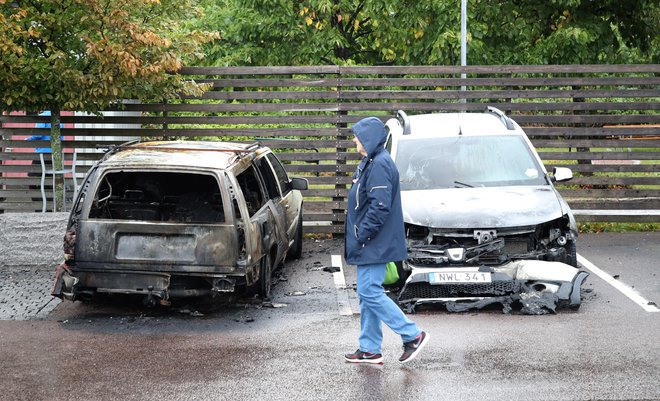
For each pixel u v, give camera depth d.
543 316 11.30
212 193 12.64
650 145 18.31
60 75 15.30
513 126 14.24
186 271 11.04
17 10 15.16
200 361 9.34
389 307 8.95
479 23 25.66
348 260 9.06
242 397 8.07
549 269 11.72
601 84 18.02
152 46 15.85
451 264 11.70
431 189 13.07
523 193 12.65
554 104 18.12
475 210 12.04
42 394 8.23
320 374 8.79
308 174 21.69
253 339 10.31
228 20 28.72
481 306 11.51
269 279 12.57
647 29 24.67
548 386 8.28
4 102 16.03
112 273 11.15
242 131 18.08
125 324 11.13
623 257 15.44
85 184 11.70
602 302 12.10
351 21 31.48
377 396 8.04
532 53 25.09
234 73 17.81
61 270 11.22
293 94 17.95
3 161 20.27
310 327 10.91
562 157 18.31
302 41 28.86
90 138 20.53
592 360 9.16
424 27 26.30
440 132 14.20
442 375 8.69
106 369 9.06
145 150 12.27
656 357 9.25
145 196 12.66
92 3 14.95
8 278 13.92
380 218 8.76
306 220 18.14
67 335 10.55
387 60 32.38
